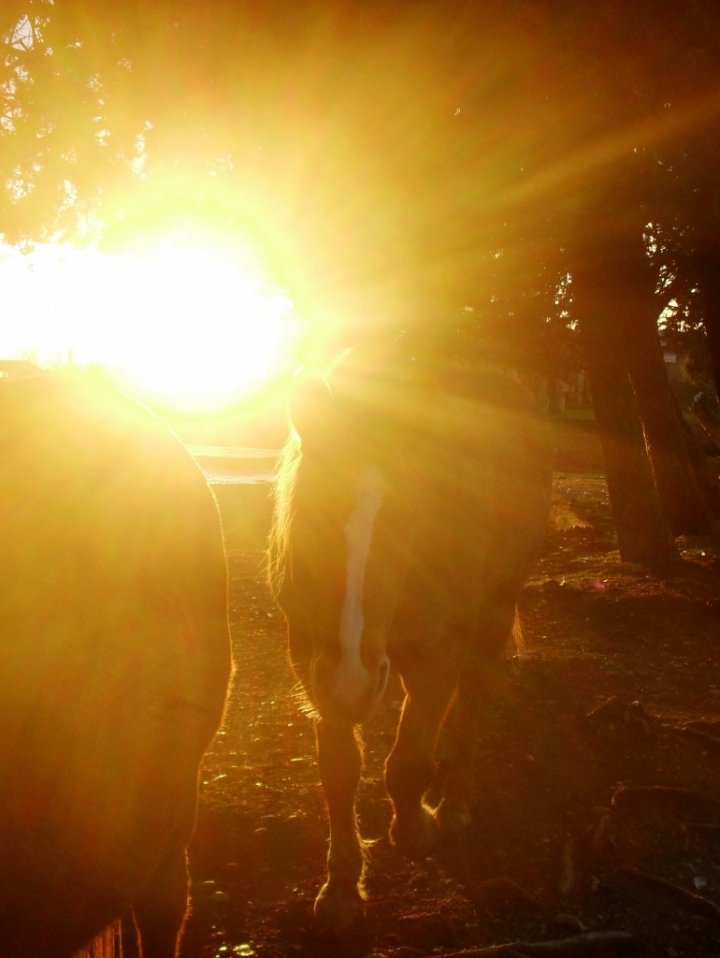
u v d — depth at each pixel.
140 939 2.26
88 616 1.82
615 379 9.50
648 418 11.08
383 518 2.82
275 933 3.16
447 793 4.00
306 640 3.24
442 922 3.26
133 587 1.99
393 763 3.47
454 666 3.66
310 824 3.88
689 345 12.04
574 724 5.09
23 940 1.55
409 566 3.05
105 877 1.73
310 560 2.88
